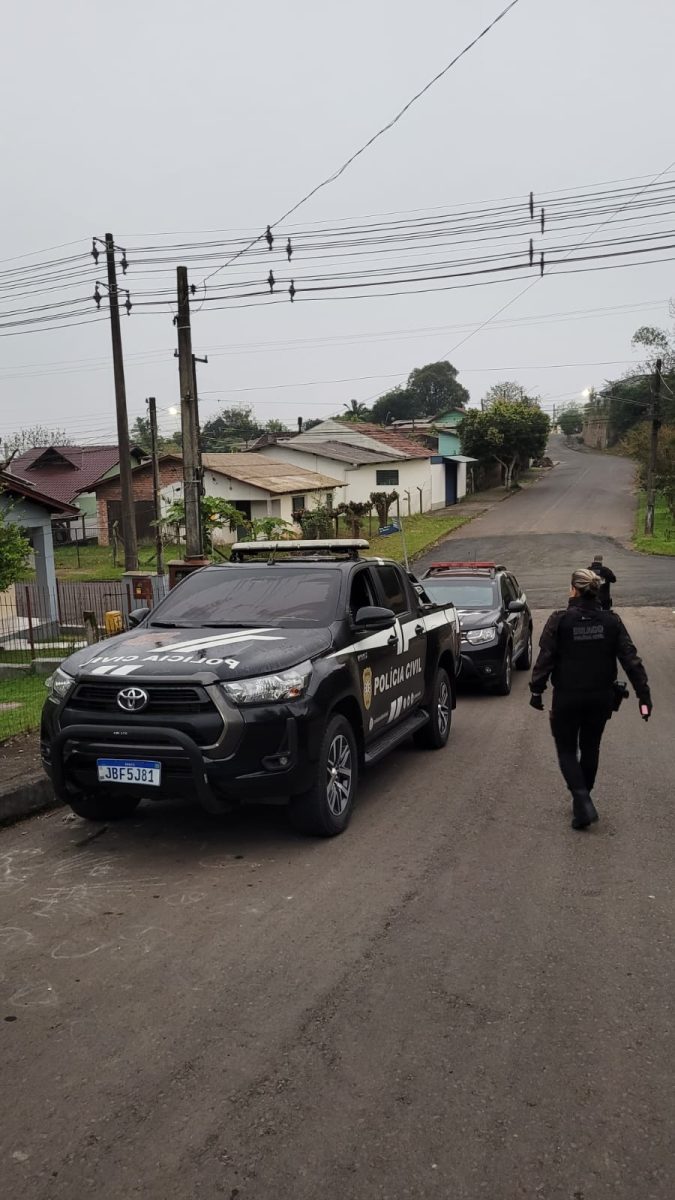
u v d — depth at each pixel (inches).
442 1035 133.5
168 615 259.0
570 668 229.1
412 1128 112.2
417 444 2149.4
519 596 532.4
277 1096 118.7
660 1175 104.2
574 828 231.0
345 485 1724.9
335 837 224.8
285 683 207.9
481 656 428.8
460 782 279.3
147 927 172.2
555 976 152.1
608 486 2268.7
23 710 360.5
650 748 324.2
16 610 733.9
